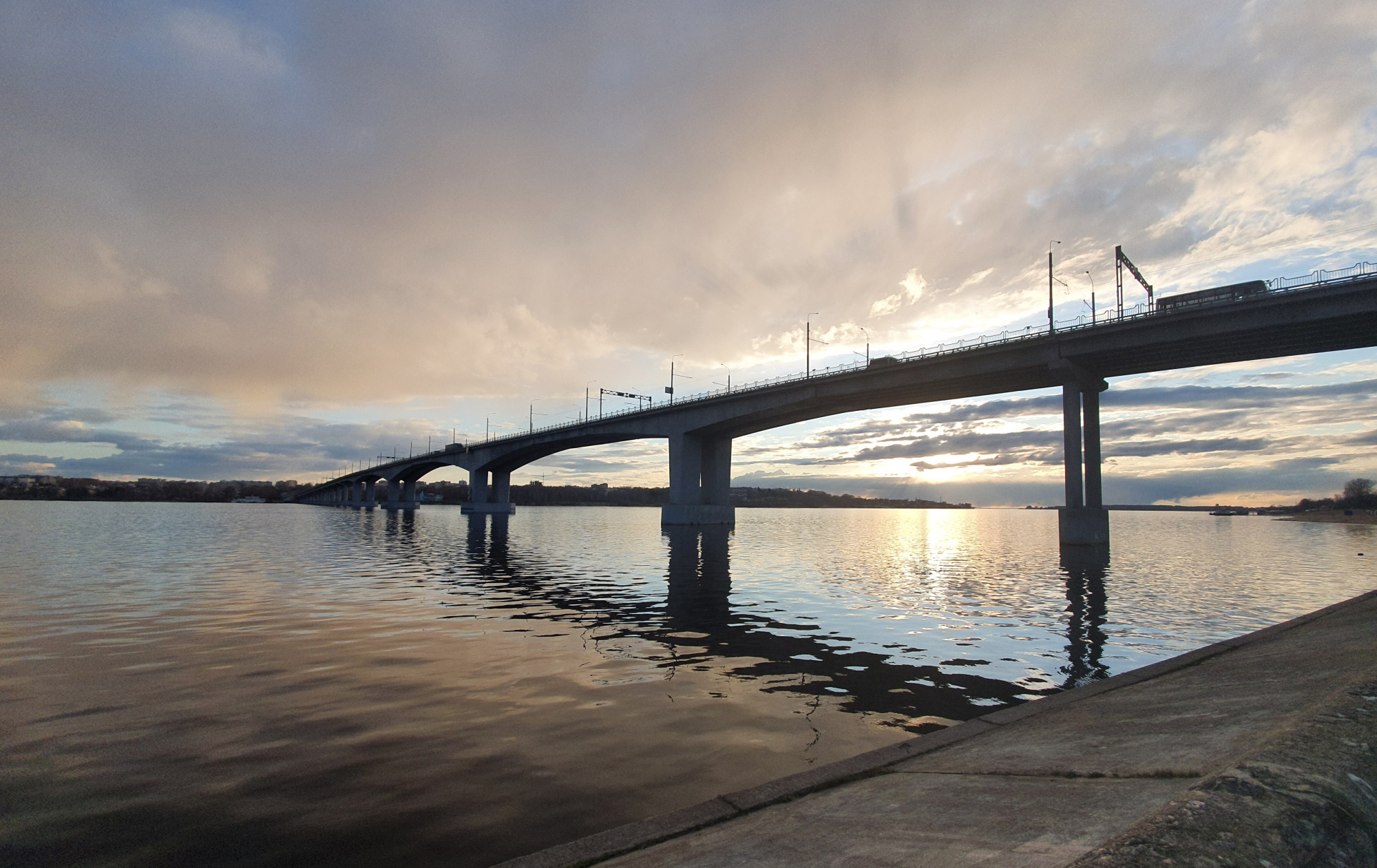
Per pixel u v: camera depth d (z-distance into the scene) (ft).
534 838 23.65
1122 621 74.79
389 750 32.68
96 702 40.57
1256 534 337.31
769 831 18.94
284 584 99.86
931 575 124.16
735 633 64.75
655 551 175.73
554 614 74.64
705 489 314.96
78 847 23.15
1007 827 16.56
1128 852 11.47
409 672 48.21
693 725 36.73
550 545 192.65
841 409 261.03
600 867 17.70
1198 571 136.15
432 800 26.99
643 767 30.60
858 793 21.97
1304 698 24.11
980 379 209.56
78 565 125.80
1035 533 333.62
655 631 65.72
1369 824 12.35
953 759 25.22
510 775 29.60
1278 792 13.12
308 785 28.48
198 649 55.52
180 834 24.16
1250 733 20.77
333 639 59.72
